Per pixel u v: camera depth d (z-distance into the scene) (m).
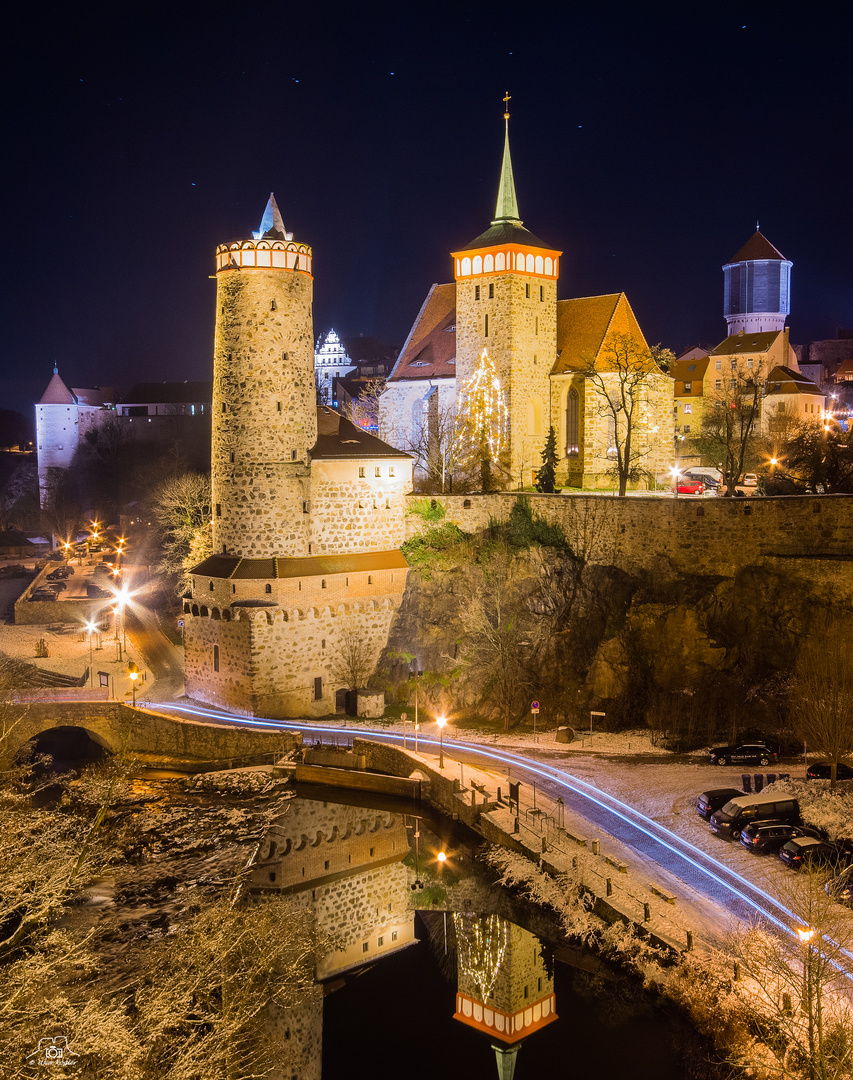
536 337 99.81
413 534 86.25
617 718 70.62
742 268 179.62
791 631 69.12
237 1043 34.81
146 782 69.38
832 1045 33.88
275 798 66.12
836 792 55.00
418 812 63.62
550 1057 39.66
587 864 50.16
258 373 78.44
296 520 79.81
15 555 171.00
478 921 51.16
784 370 133.00
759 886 46.88
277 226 80.00
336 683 80.75
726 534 73.81
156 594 120.12
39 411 199.00
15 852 38.19
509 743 69.31
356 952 49.09
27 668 86.50
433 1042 41.66
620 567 77.88
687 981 40.56
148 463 176.62
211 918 42.50
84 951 36.59
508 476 97.94
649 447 100.06
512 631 77.50
